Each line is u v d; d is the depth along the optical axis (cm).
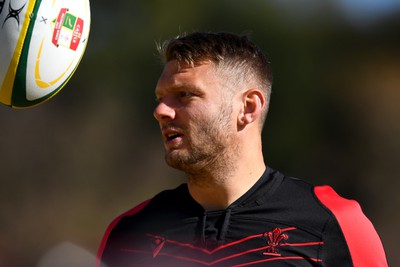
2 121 5072
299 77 5803
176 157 1003
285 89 5781
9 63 1027
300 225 993
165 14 5791
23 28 1020
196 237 999
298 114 5744
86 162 5200
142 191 5262
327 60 5919
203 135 1000
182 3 5819
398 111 5784
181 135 1009
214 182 1018
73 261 4375
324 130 5772
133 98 5559
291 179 1069
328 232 991
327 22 5994
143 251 1023
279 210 1009
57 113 5300
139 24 5809
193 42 1020
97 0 5744
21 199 4875
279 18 5938
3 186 4878
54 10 1040
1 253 4338
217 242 986
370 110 5803
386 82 5891
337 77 5881
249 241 982
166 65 1038
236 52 1033
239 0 5878
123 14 5791
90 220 4866
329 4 6003
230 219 1002
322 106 5806
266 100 1068
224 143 1005
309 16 6006
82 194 5072
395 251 4828
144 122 5497
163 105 1012
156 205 1064
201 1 5838
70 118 5338
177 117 1009
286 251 973
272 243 977
